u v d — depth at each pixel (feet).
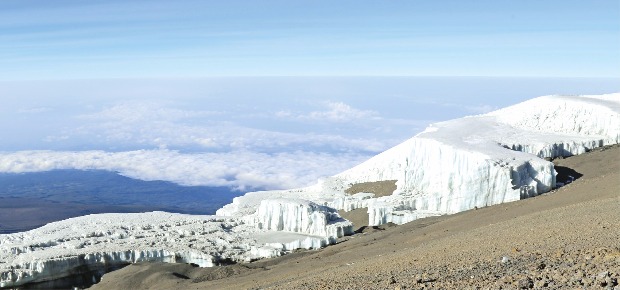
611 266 84.43
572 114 510.99
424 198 427.74
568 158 452.35
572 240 127.44
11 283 344.90
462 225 307.58
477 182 391.86
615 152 442.09
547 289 77.41
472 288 88.63
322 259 302.66
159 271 345.31
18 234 444.96
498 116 563.07
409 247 256.93
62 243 408.87
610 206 187.73
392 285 109.91
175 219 492.95
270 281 246.06
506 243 151.64
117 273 352.69
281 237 423.64
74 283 364.79
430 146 452.35
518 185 385.50
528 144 458.09
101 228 449.48
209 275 332.39
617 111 483.10
